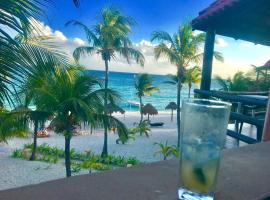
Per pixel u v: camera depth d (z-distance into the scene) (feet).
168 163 4.73
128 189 3.64
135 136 93.40
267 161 5.30
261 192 3.95
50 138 86.84
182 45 86.69
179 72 90.48
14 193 3.31
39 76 19.76
